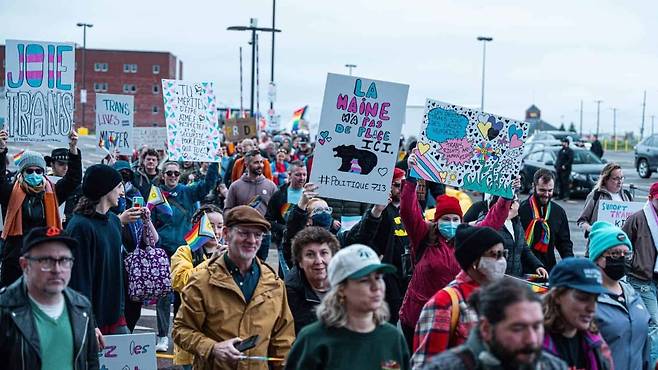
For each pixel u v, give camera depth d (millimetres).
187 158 13422
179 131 13359
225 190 14133
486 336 3957
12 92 10125
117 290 7258
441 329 5348
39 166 9039
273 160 26062
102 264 7090
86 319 5652
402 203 7293
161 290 8203
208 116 13602
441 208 7098
